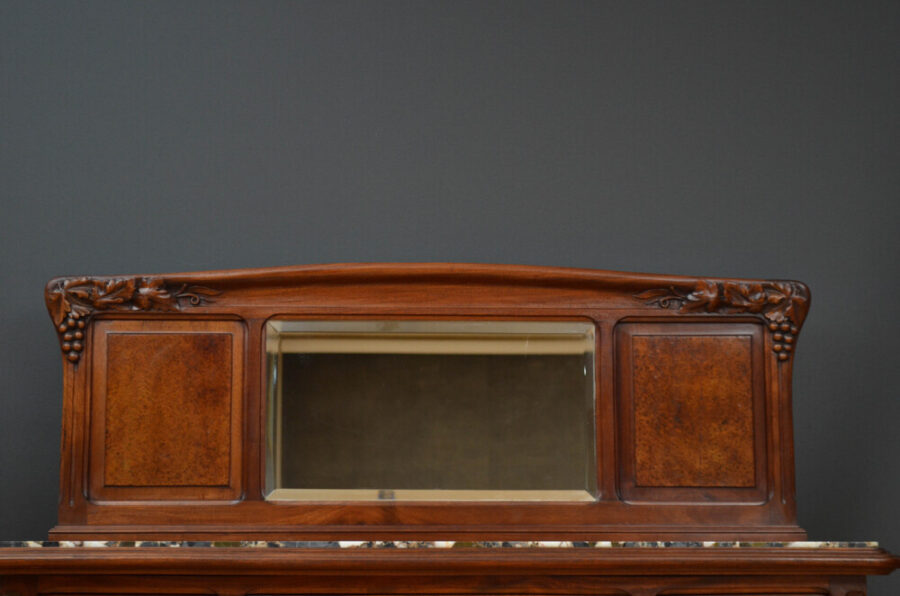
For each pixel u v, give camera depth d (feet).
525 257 6.92
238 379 5.77
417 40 7.06
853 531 6.77
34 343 6.71
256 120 6.95
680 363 5.85
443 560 5.39
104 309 5.72
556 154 7.00
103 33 6.95
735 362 5.85
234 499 5.70
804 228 6.98
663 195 6.99
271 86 6.98
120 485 5.65
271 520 5.68
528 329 5.90
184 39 6.98
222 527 5.65
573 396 5.89
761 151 7.04
